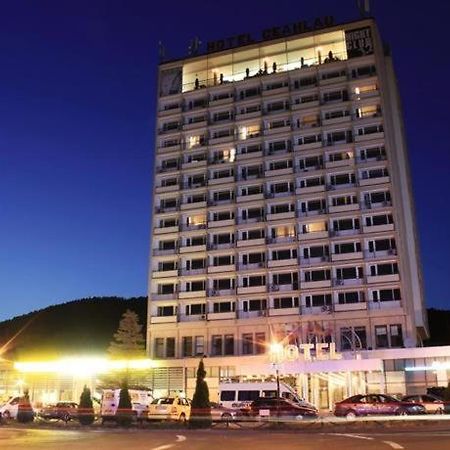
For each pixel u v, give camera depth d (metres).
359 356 60.69
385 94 84.50
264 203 79.88
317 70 84.06
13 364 81.19
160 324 79.38
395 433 24.62
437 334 130.38
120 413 35.56
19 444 21.02
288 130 82.38
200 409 32.53
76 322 142.88
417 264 85.06
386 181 74.81
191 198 85.06
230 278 78.81
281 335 73.25
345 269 73.44
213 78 92.44
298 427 30.41
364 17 86.62
